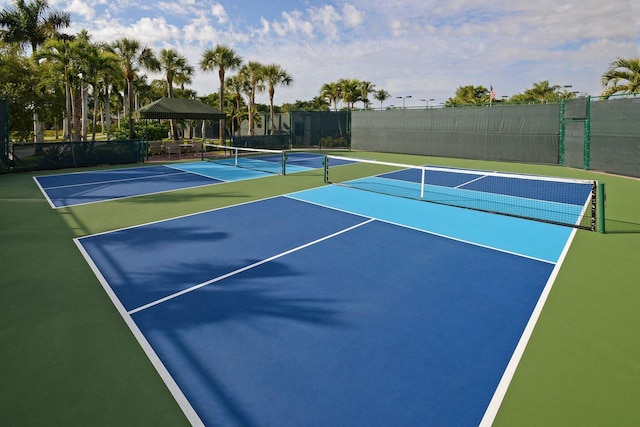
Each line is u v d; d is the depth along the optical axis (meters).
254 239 8.83
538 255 7.89
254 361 4.44
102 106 62.38
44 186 15.34
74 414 3.59
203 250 8.09
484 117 25.45
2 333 4.94
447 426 3.49
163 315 5.45
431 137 28.23
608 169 19.11
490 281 6.64
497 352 4.62
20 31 36.12
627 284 6.50
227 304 5.80
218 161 24.16
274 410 3.69
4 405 3.69
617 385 4.02
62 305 5.71
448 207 11.99
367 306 5.76
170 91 39.78
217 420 3.56
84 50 26.89
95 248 8.19
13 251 7.98
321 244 8.50
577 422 3.52
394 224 10.05
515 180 17.55
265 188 14.94
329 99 56.41
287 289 6.30
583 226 9.86
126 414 3.61
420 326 5.21
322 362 4.43
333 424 3.52
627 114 17.94
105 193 13.97
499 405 3.75
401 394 3.91
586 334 5.00
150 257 7.69
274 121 43.03
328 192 14.20
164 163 23.06
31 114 27.38
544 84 60.25
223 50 32.44
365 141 32.47
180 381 4.08
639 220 10.54
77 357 4.47
